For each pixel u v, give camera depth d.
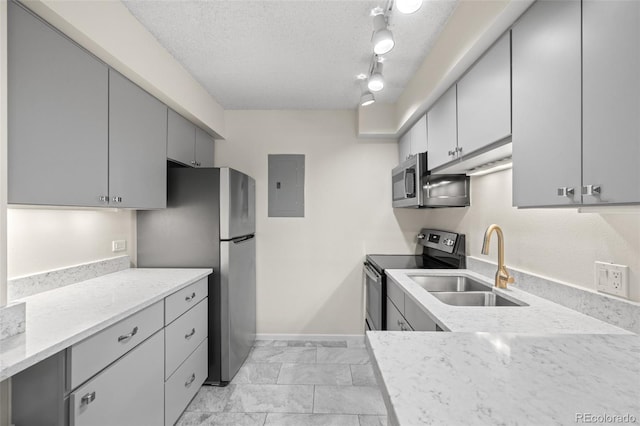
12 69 1.11
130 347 1.39
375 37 1.52
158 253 2.29
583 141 0.90
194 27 1.78
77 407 1.09
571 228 1.36
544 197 1.06
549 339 0.91
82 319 1.21
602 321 1.18
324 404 2.05
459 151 1.72
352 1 1.56
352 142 3.19
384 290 2.39
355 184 3.19
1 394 1.07
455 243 2.41
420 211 3.19
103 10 1.44
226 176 2.27
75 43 1.37
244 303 2.64
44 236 1.64
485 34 1.31
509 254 1.82
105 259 2.05
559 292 1.40
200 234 2.27
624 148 0.77
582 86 0.90
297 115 3.19
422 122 2.38
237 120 3.19
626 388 0.65
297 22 1.73
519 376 0.70
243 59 2.14
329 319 3.18
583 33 0.89
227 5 1.59
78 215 1.86
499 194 1.94
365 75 2.39
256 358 2.72
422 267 2.46
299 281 3.18
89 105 1.45
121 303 1.42
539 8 1.08
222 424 1.86
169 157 2.21
